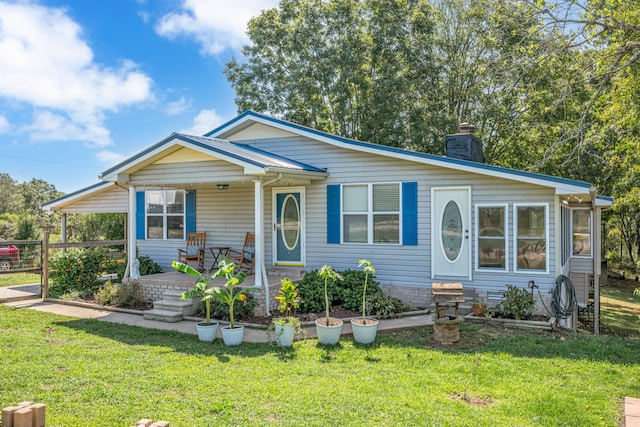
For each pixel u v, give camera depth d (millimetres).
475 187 9664
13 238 21797
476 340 7344
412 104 20172
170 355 6520
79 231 22953
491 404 4812
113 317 9336
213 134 12531
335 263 11039
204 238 12633
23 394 4793
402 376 5645
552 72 13719
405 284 10336
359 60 20688
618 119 12375
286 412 4477
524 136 18688
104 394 4859
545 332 7887
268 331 7352
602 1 8633
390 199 10477
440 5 20609
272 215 11781
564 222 11516
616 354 6645
